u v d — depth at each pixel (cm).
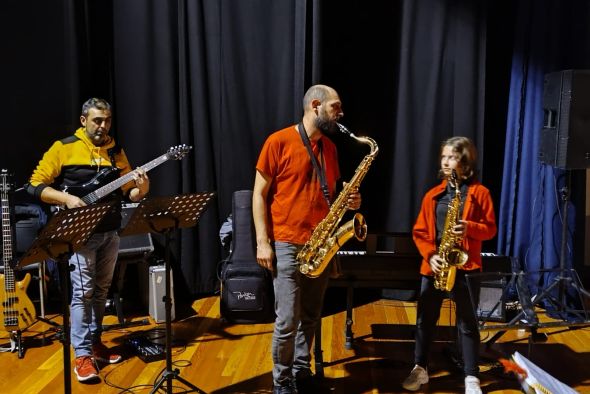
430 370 382
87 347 368
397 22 492
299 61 486
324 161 333
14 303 393
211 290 516
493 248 522
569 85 432
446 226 341
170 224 320
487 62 507
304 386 351
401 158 495
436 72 487
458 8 482
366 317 474
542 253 494
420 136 496
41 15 498
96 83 489
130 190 387
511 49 503
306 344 350
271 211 325
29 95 504
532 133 486
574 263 512
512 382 362
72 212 273
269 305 464
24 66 501
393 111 500
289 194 321
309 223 322
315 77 483
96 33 485
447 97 493
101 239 370
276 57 495
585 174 498
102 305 393
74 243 287
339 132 504
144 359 388
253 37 493
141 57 489
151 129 496
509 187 496
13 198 417
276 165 321
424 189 498
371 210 514
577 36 477
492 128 514
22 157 507
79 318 367
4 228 400
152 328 450
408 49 485
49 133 508
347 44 497
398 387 359
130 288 515
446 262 335
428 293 352
